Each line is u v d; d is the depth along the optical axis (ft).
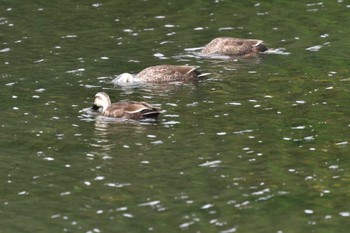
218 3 125.29
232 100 86.48
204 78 94.68
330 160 70.49
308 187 65.62
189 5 124.77
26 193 65.67
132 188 66.03
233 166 69.67
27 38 110.42
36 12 122.21
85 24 116.78
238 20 117.29
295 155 71.61
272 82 91.91
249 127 78.38
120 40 109.70
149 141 75.51
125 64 100.32
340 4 122.62
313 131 77.00
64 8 124.36
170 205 63.05
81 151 73.51
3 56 103.09
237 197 64.08
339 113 81.35
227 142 74.84
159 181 67.15
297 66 97.35
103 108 83.30
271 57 101.60
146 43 108.47
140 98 88.28
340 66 96.58
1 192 65.82
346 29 111.34
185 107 84.89
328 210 61.82
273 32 111.55
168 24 116.26
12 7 124.57
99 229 59.62
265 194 64.49
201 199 63.82
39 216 61.87
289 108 83.30
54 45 107.55
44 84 92.79
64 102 86.84
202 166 69.82
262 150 72.79
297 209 62.13
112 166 70.18
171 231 59.06
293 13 119.44
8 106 85.35
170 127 79.05
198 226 59.67
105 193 65.36
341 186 65.72
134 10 123.03
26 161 71.51
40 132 78.18
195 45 107.45
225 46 103.35
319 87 89.45
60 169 69.82
